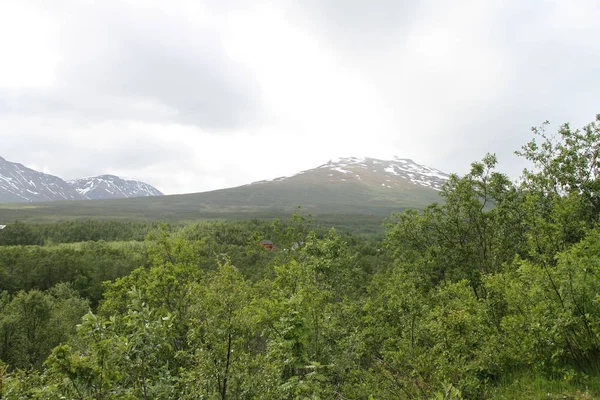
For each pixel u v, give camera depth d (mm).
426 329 10477
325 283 18516
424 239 25062
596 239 7621
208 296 8930
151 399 7551
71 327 38812
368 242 97438
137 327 6227
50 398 5688
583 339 6918
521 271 8055
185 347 13820
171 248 22312
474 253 22984
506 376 7895
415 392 7828
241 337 9172
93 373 5254
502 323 8289
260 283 25250
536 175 19672
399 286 12898
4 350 35844
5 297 56188
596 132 19844
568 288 7016
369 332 14617
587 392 5789
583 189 18328
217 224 132875
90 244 128875
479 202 22406
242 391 9039
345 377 11836
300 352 8750
